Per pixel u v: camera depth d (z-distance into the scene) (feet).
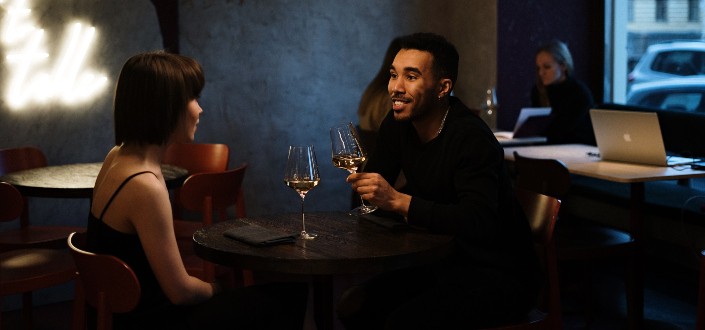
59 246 12.65
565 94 17.51
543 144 16.96
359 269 6.82
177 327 7.18
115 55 15.85
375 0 19.95
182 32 17.56
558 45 17.57
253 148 18.89
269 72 18.85
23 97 14.78
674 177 12.10
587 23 19.54
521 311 7.84
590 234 12.48
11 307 14.75
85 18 15.39
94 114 15.66
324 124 19.63
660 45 17.79
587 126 17.62
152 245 6.88
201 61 17.97
